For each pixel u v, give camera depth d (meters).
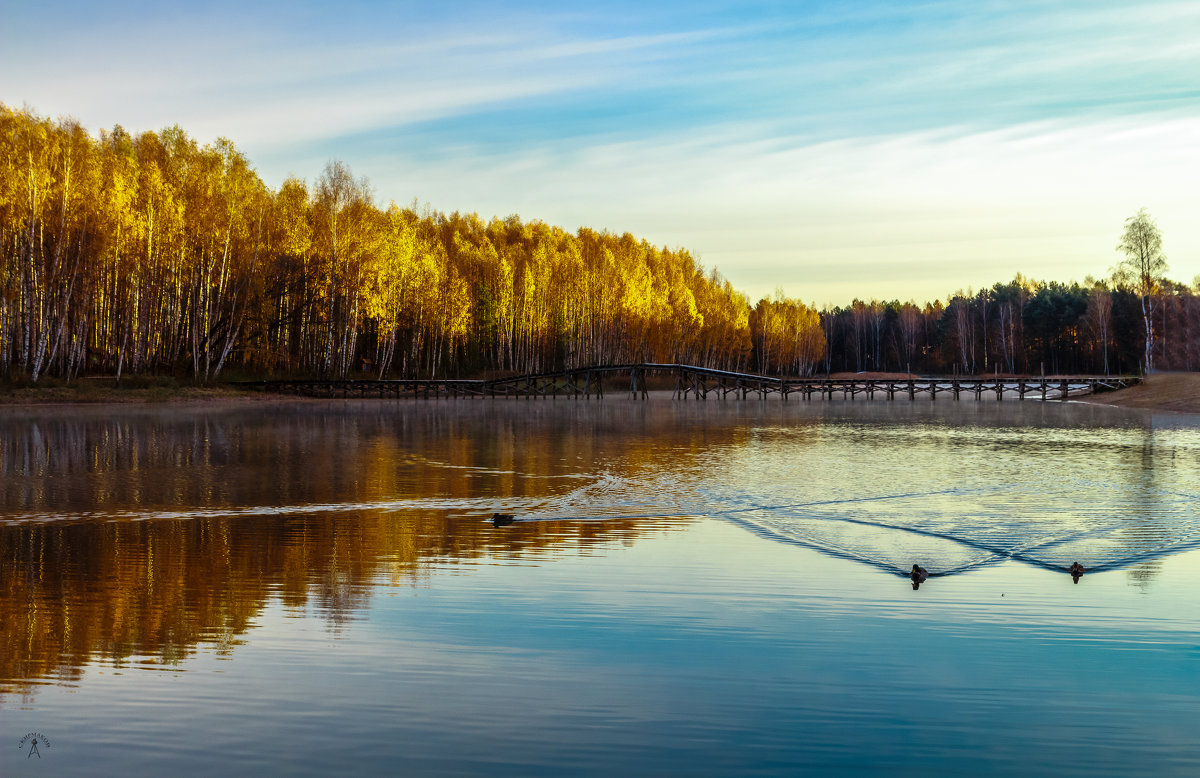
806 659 8.32
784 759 6.30
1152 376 75.00
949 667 8.12
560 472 23.09
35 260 50.56
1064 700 7.37
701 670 8.02
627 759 6.29
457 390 74.25
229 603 10.23
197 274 59.97
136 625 9.35
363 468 23.81
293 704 7.21
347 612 9.87
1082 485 20.42
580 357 96.50
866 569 11.93
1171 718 7.02
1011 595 10.58
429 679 7.78
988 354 144.88
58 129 52.81
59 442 30.22
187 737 6.61
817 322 155.75
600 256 99.50
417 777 6.00
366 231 66.38
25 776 5.98
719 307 120.44
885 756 6.36
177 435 33.47
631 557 12.70
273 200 66.62
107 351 58.25
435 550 13.20
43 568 12.00
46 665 8.12
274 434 34.66
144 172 56.00
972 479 21.59
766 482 21.06
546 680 7.77
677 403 71.06
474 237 109.88
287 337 71.50
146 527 15.11
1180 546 13.35
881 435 36.69
